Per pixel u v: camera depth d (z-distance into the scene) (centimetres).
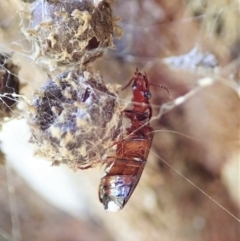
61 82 6
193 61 7
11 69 6
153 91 8
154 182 8
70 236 9
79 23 6
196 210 8
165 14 8
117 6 8
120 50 8
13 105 6
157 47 8
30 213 9
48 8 6
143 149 6
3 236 9
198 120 8
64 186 8
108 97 6
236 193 8
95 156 6
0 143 7
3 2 7
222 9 7
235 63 7
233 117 7
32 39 6
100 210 8
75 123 5
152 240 8
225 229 8
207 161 8
